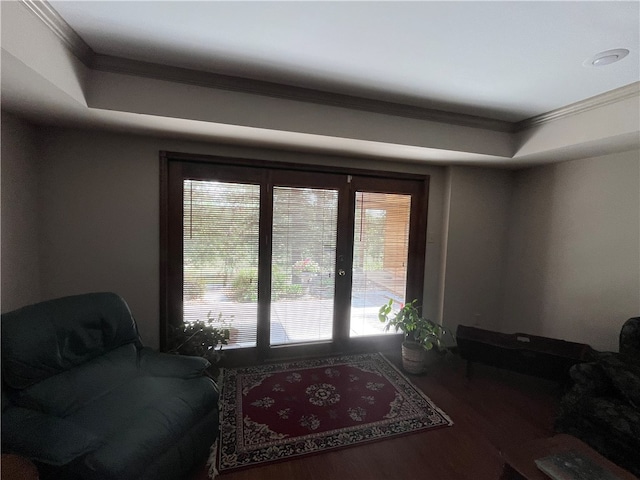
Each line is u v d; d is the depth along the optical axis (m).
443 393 2.55
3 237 1.88
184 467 1.56
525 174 3.29
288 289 2.96
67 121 2.05
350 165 2.99
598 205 2.63
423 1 1.21
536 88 1.97
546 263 3.07
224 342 2.53
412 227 3.32
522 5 1.22
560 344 2.58
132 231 2.45
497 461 1.83
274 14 1.33
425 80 1.92
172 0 1.25
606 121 2.05
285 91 2.06
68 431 1.27
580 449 1.38
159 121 1.97
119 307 1.95
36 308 1.59
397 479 1.70
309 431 2.04
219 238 2.70
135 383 1.78
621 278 2.49
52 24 1.36
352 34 1.46
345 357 3.11
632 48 1.49
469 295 3.42
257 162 2.70
